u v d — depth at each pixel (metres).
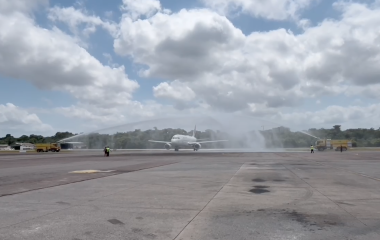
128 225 10.45
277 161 46.53
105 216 11.70
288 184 20.89
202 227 10.23
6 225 10.37
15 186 19.83
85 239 8.91
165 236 9.25
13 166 37.94
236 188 19.03
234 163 42.41
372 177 25.16
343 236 9.23
